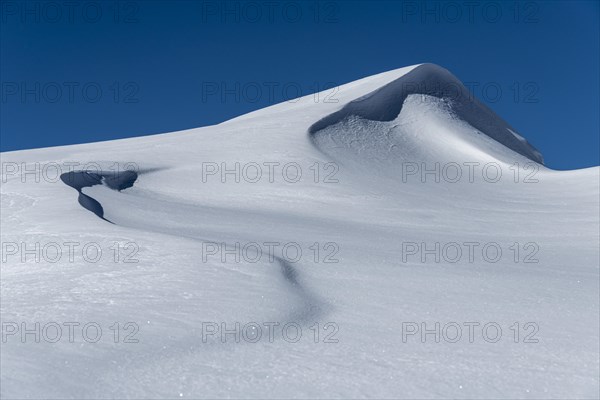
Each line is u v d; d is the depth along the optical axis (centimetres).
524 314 862
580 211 2508
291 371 597
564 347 710
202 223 1756
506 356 670
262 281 925
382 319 803
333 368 610
